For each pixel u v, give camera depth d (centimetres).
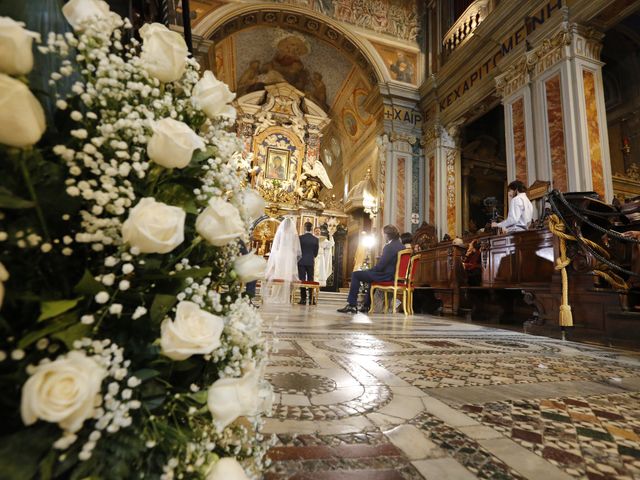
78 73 66
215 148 79
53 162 57
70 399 43
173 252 72
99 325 57
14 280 51
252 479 71
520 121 845
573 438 120
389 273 697
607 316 374
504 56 928
